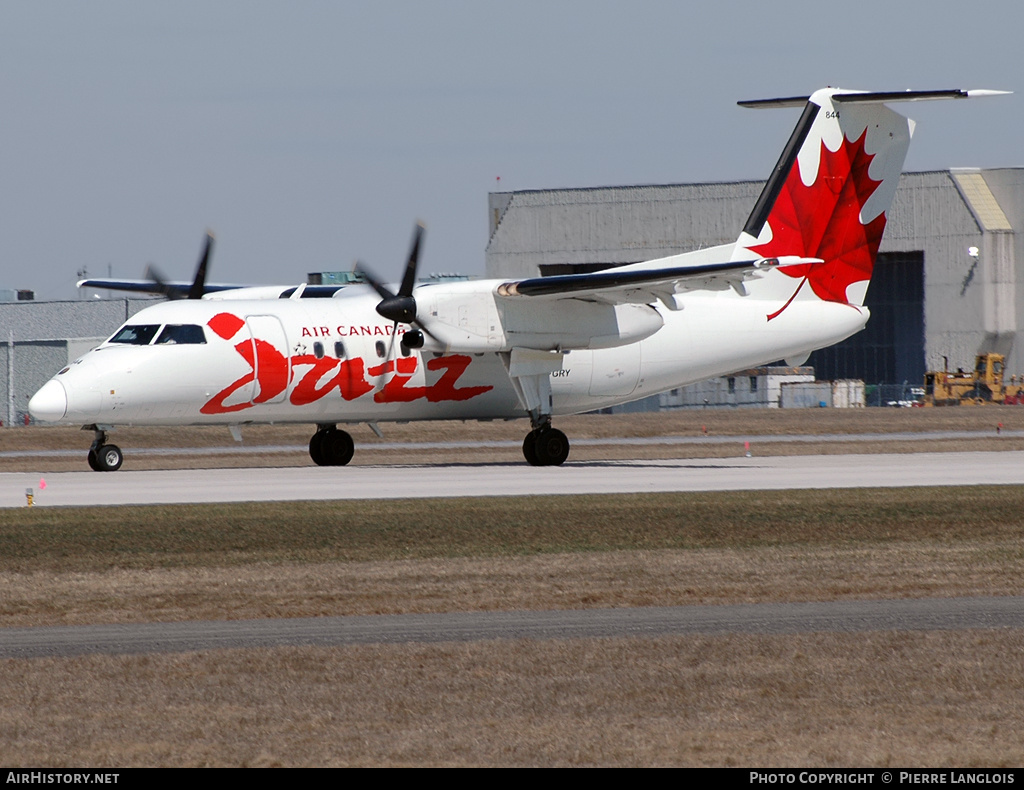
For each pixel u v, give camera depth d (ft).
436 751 106.93
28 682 126.93
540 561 198.49
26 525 236.02
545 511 257.14
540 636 145.79
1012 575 184.24
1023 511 256.32
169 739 110.11
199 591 174.50
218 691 124.06
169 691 123.95
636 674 129.59
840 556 202.80
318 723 114.42
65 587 177.58
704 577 184.24
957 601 165.07
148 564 196.03
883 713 117.08
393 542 217.36
